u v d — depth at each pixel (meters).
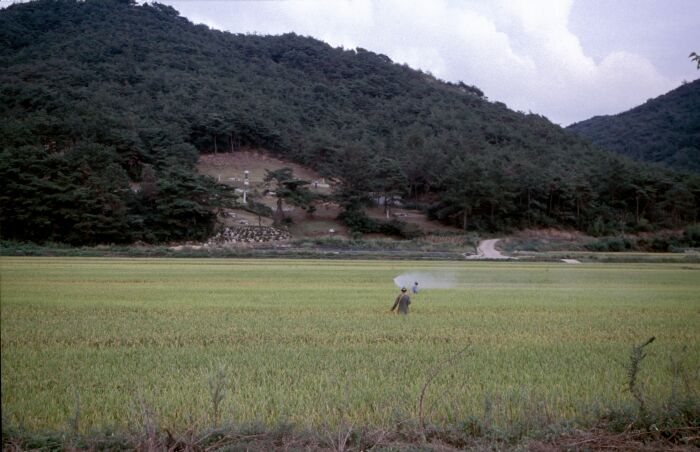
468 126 157.00
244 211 93.31
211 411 8.87
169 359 12.49
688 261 65.62
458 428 8.41
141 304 22.42
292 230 88.38
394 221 91.75
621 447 8.10
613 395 10.12
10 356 12.63
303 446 7.73
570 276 44.09
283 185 90.75
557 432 8.34
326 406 9.19
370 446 7.94
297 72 194.00
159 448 7.56
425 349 14.00
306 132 137.12
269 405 9.30
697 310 23.27
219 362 11.98
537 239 96.69
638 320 20.05
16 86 114.50
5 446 7.52
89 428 8.33
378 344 14.66
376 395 9.83
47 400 9.45
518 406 9.34
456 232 93.50
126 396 9.63
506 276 43.34
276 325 17.61
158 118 118.38
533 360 12.92
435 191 115.69
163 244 76.25
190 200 78.44
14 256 58.56
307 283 34.22
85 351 13.28
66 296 24.95
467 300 26.12
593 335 16.66
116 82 142.25
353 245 79.50
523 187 102.44
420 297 27.22
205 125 122.25
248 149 132.50
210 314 19.94
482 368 12.08
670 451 7.95
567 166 125.44
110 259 55.31
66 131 95.19
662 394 10.18
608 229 102.00
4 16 182.62
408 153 121.38
